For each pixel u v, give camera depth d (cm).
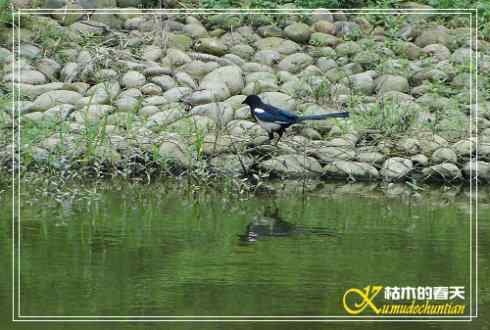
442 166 1498
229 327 822
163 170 1484
